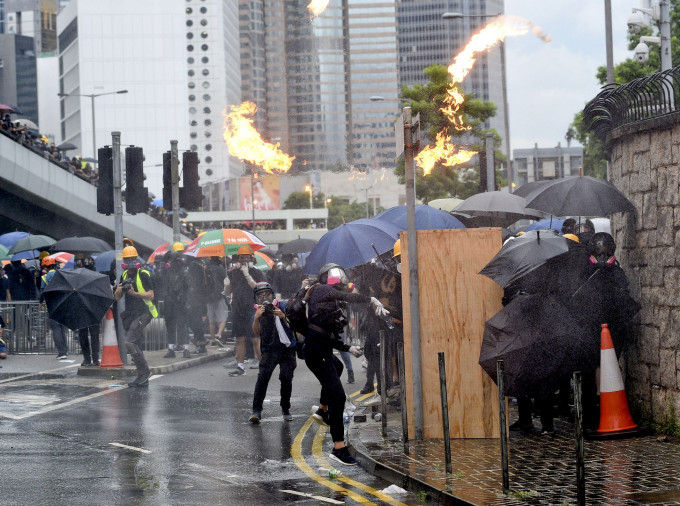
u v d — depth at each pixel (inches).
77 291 634.8
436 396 398.3
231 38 7145.7
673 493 285.4
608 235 394.0
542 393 366.9
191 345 900.0
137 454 378.0
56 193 1879.9
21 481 324.5
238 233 815.1
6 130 1669.5
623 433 383.6
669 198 389.1
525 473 319.9
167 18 6766.7
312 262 518.0
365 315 543.8
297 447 399.5
